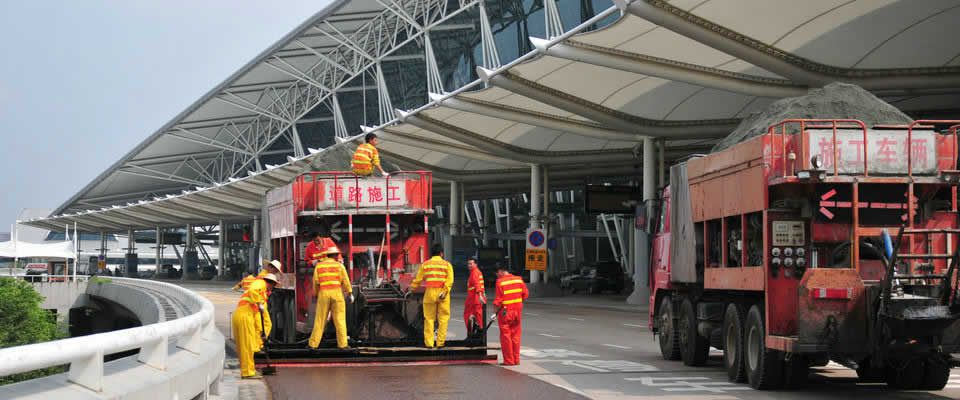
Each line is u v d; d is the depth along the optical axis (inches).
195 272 5334.6
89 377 239.9
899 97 1504.7
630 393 524.4
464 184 2755.9
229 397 441.7
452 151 2215.8
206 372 376.5
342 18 2753.4
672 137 1790.1
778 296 503.2
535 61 1412.4
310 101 3420.3
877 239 496.7
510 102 1713.8
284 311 821.9
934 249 496.7
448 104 1739.7
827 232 501.0
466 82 2453.2
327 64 3144.7
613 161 2252.7
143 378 283.9
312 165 929.5
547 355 776.3
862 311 480.1
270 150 3927.2
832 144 495.5
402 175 770.8
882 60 1279.5
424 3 2480.3
